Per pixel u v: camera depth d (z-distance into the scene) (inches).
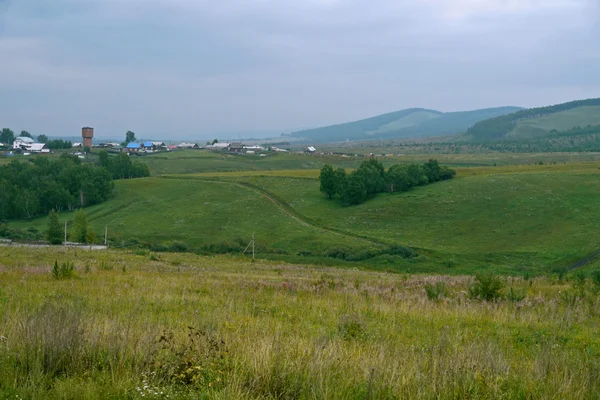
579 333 543.5
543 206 3718.0
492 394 294.7
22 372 287.7
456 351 352.2
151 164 7362.2
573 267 2564.0
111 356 315.6
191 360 311.1
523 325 583.8
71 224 3983.8
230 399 268.7
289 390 286.2
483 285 822.5
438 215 3816.4
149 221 4062.5
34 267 1035.3
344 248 3117.6
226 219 4035.4
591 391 305.7
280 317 577.0
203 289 828.6
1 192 4357.8
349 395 285.1
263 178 5502.0
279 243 3368.6
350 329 479.8
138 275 1018.7
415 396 284.8
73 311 386.6
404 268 2659.9
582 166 5615.2
